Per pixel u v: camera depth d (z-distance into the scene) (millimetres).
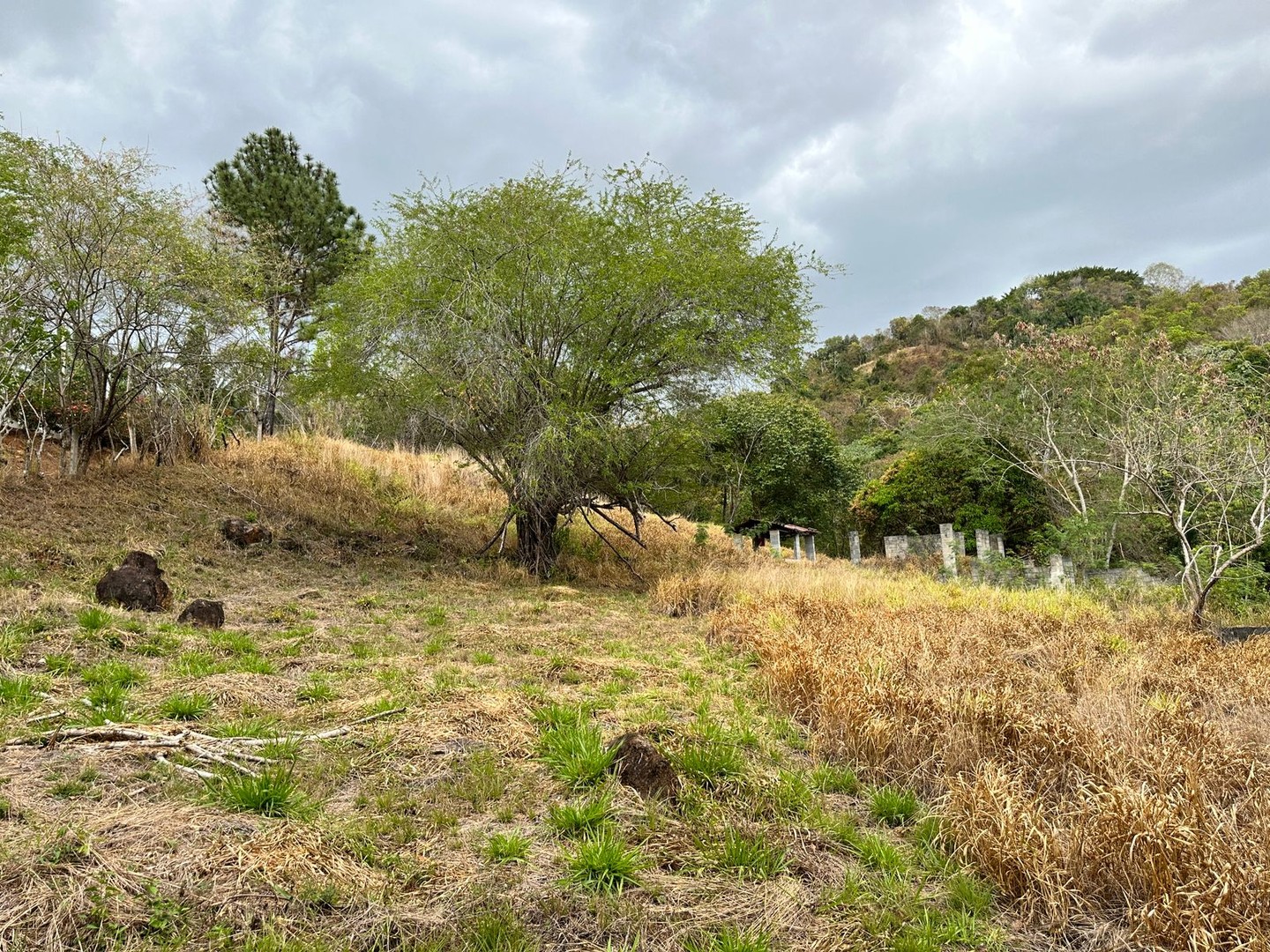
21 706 4613
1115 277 84562
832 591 12094
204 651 6438
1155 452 12320
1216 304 54188
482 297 13273
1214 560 10758
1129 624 9883
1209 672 7031
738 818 3943
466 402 13906
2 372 11305
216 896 2879
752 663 7617
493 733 4887
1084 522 15328
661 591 11961
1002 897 3404
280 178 21188
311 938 2736
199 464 15297
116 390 12930
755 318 14586
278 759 4203
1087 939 3135
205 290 13000
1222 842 3357
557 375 13930
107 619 6699
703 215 14469
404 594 11102
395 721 4977
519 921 2947
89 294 11805
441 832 3586
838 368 74375
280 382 17781
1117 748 4457
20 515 10484
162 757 4000
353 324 13969
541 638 8492
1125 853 3410
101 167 11523
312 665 6414
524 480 13336
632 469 14508
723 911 3125
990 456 23016
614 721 5371
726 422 16484
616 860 3301
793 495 31156
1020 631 8938
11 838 3084
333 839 3389
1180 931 2994
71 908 2695
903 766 4770
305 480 16156
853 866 3605
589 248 13578
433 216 13773
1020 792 4031
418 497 17531
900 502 26516
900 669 6430
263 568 11539
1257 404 12227
